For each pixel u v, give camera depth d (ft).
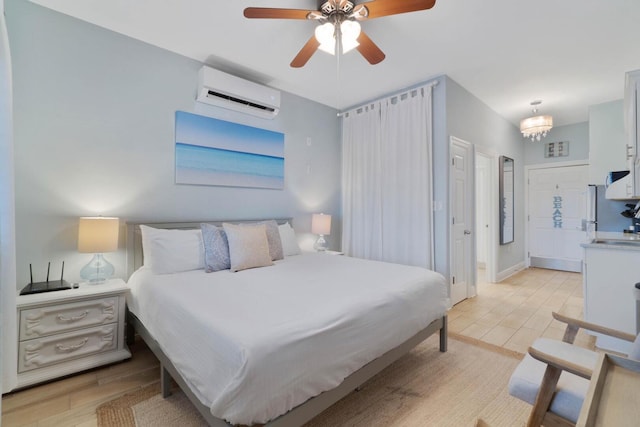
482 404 5.66
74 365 6.53
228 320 4.55
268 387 3.78
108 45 8.09
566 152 17.08
